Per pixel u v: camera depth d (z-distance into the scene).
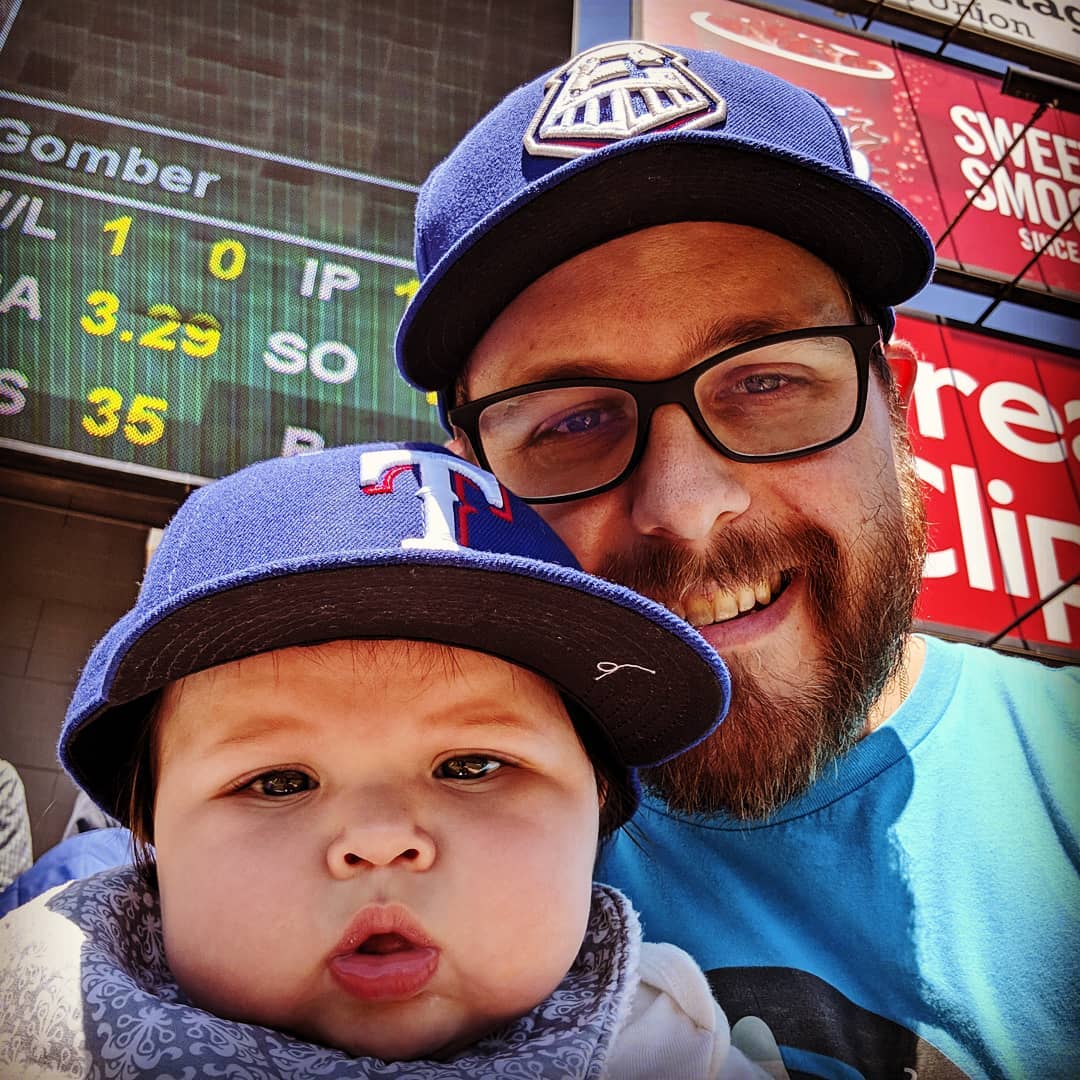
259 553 0.26
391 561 0.24
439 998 0.25
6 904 0.35
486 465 0.37
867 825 0.36
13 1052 0.24
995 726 0.39
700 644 0.27
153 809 0.29
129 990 0.25
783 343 0.35
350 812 0.25
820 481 0.35
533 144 0.35
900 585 0.37
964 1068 0.31
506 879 0.25
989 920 0.34
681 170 0.33
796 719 0.35
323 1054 0.24
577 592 0.26
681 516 0.33
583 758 0.29
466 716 0.26
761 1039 0.31
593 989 0.29
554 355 0.35
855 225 0.35
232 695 0.26
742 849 0.36
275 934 0.24
